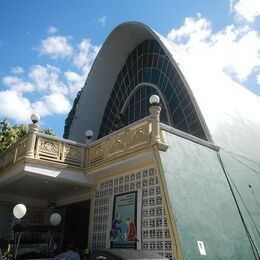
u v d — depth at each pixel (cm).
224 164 966
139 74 1519
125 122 1518
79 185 1037
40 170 925
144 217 822
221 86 1402
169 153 780
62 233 1265
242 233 781
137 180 884
